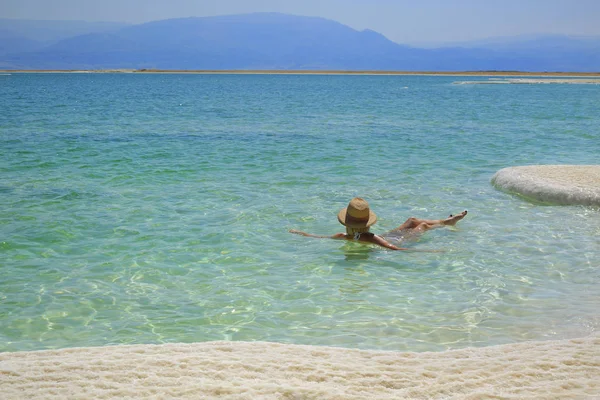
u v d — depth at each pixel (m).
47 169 15.00
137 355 4.77
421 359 4.78
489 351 4.97
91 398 3.93
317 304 6.67
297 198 11.90
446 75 187.62
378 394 4.08
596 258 8.21
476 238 9.23
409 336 5.80
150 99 50.16
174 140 21.27
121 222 10.01
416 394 4.11
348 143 20.59
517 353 4.90
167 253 8.45
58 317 6.29
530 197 11.84
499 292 7.00
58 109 36.97
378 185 13.25
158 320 6.24
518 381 4.32
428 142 20.91
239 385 4.12
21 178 13.73
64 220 10.07
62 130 24.08
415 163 16.36
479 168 15.57
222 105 42.28
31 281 7.32
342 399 3.96
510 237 9.27
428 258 8.32
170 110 36.94
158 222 10.05
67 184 13.09
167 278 7.50
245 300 6.80
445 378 4.36
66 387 4.10
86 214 10.49
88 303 6.68
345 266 7.98
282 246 8.84
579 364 4.64
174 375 4.33
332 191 12.58
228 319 6.27
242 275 7.63
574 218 10.34
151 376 4.30
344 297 6.88
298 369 4.48
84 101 46.25
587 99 48.34
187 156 17.41
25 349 5.53
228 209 10.97
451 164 16.20
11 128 24.56
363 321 6.19
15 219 10.10
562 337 5.73
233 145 19.98
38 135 22.16
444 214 10.76
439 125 27.08
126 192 12.34
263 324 6.14
